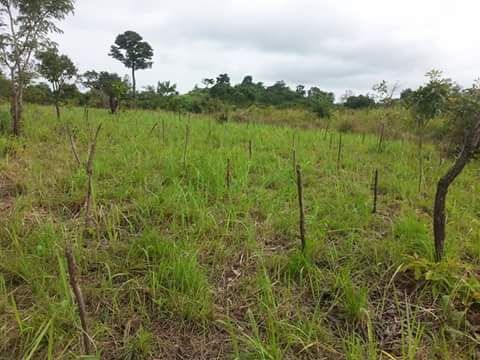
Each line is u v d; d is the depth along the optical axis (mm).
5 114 7738
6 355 1872
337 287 2484
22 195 3570
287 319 2145
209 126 8773
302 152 6488
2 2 6918
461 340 2096
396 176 5332
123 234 3051
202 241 2965
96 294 2291
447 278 2502
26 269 2377
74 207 3490
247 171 4449
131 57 50844
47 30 7469
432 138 9391
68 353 1875
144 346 1973
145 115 11602
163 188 3863
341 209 3682
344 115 15672
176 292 2307
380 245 2953
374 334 2172
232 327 2078
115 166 4684
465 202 4246
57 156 5105
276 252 2961
